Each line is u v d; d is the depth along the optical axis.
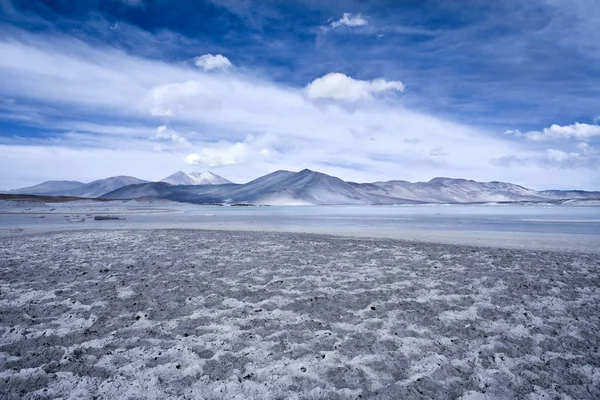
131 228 24.16
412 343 4.69
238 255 11.92
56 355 4.36
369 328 5.22
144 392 3.53
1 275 8.90
